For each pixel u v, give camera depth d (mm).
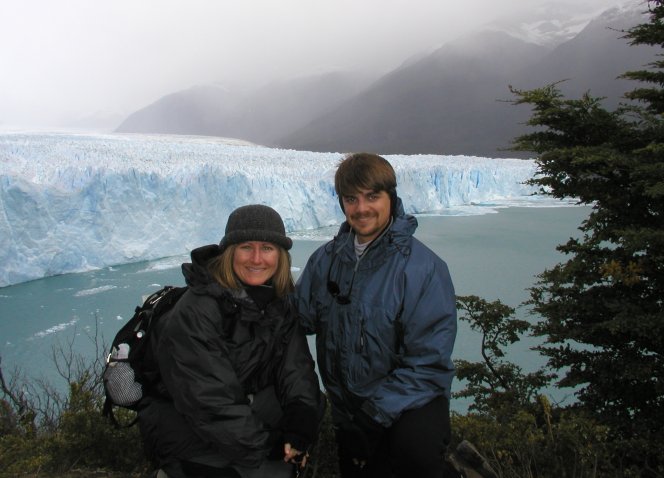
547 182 3578
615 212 3334
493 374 4117
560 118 3521
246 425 1685
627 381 3264
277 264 1873
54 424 3783
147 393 1894
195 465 1802
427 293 1782
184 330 1699
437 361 1766
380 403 1768
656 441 2812
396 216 1891
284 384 1884
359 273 1869
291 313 1957
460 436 2795
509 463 2477
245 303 1799
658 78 3500
